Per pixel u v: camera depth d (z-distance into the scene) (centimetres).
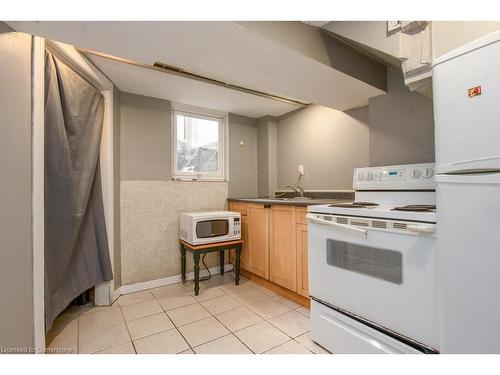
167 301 220
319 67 168
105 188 214
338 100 226
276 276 232
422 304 107
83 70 183
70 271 181
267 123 329
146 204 253
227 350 150
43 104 137
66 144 167
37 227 131
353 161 247
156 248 257
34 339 128
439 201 99
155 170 260
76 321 186
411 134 191
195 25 124
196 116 299
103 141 214
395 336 118
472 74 90
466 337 91
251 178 339
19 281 119
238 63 163
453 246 94
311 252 158
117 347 154
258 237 256
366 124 237
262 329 173
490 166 85
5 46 113
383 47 142
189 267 276
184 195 278
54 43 154
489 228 85
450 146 95
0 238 107
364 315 129
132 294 236
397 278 116
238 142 328
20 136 121
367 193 181
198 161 301
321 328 151
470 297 90
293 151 311
